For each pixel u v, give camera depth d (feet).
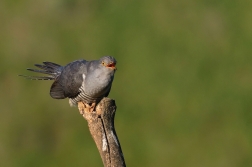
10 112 49.88
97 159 46.88
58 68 39.50
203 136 47.80
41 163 48.14
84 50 53.83
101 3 58.90
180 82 50.55
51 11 57.67
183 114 48.62
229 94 49.90
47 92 50.55
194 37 53.62
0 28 55.72
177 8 56.44
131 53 53.01
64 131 48.80
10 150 48.78
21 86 51.39
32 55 53.36
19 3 58.34
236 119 48.65
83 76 35.01
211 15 55.26
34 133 49.11
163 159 46.70
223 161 46.73
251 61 51.85
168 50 52.95
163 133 47.83
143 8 56.95
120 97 49.90
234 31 53.83
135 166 46.83
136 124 48.37
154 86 50.31
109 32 55.36
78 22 56.59
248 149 47.24
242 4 55.88
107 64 33.78
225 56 52.37
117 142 29.09
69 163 47.47
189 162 46.60
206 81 50.83
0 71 52.44
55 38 54.95
